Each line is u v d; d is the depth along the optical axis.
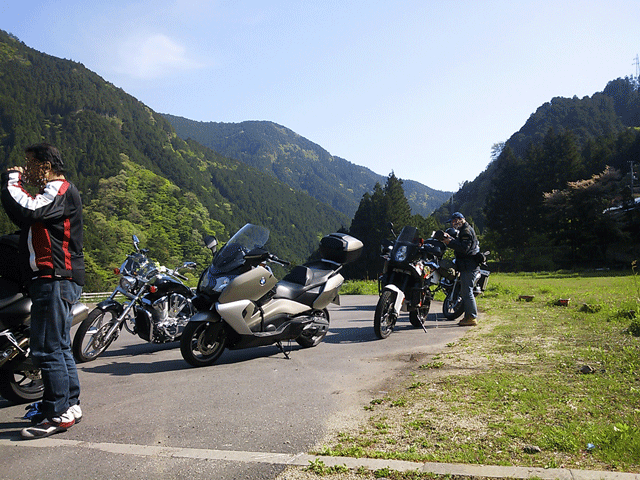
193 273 7.43
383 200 86.62
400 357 5.79
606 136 136.50
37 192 3.55
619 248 63.00
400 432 3.31
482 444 3.00
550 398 3.78
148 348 7.24
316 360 5.85
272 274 6.05
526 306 10.04
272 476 2.75
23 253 3.54
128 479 2.78
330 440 3.24
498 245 83.62
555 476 2.47
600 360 4.80
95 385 4.96
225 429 3.53
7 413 4.08
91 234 129.25
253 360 6.02
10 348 4.06
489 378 4.45
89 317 6.23
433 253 7.82
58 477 2.83
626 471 2.53
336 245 7.23
